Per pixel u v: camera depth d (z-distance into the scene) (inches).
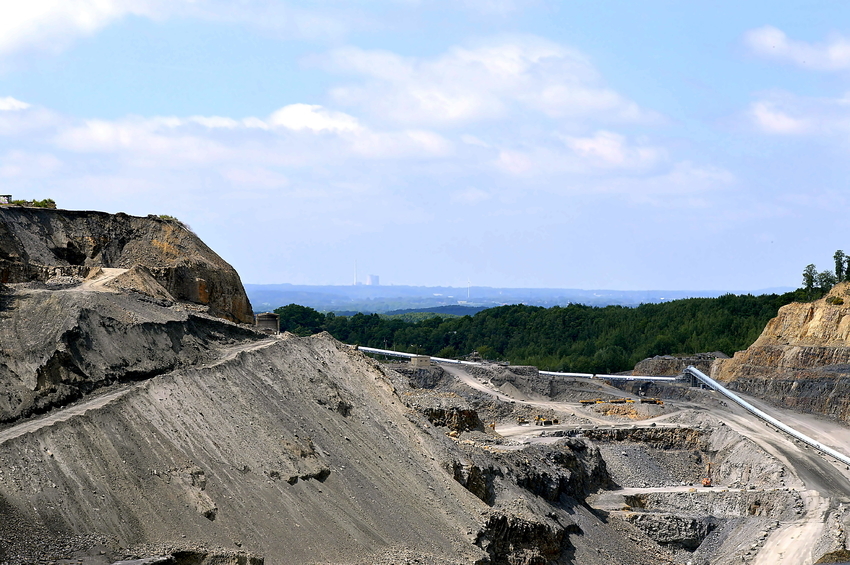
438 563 2945.4
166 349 3117.6
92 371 2802.7
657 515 5024.6
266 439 3004.4
